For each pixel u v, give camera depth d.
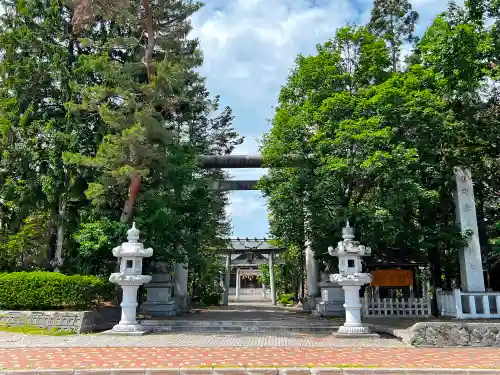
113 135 18.59
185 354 10.94
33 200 20.92
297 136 19.06
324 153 18.25
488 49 17.64
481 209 21.72
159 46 22.52
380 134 15.95
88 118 21.45
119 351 11.45
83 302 16.81
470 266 18.52
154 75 19.88
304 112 19.03
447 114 18.50
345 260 15.89
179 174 20.39
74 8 20.81
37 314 16.20
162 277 23.05
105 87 18.88
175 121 23.98
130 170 17.52
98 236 18.44
